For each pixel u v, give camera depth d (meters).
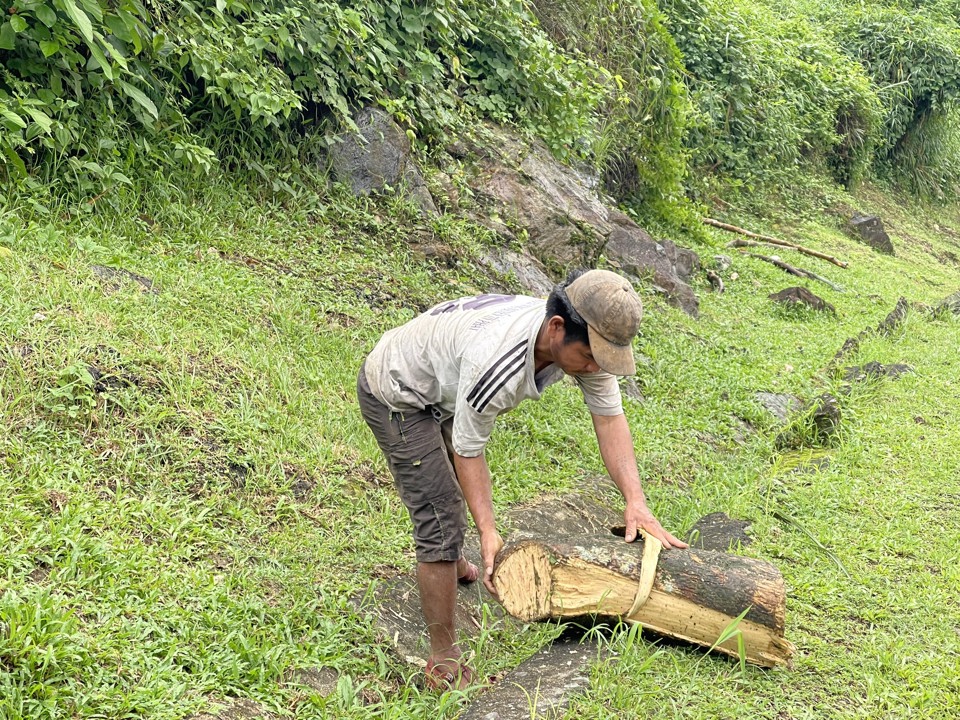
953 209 19.83
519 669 3.27
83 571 3.02
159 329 4.45
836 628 3.77
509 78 8.62
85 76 5.57
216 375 4.39
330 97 6.70
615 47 10.80
